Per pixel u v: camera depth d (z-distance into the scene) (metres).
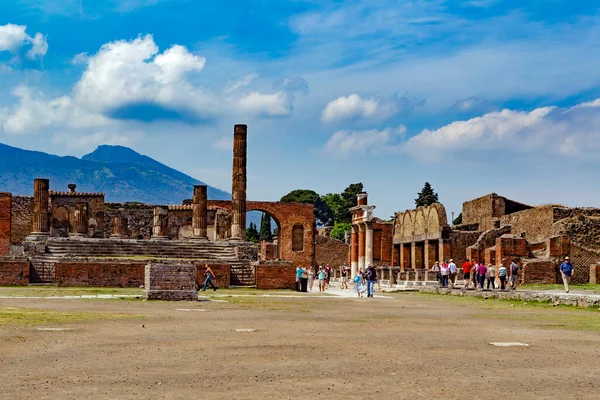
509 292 43.69
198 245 63.12
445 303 40.69
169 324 23.98
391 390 12.42
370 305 38.19
